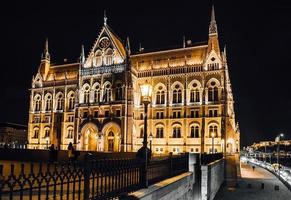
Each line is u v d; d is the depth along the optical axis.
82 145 87.88
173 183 15.81
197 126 80.25
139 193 11.43
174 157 18.80
